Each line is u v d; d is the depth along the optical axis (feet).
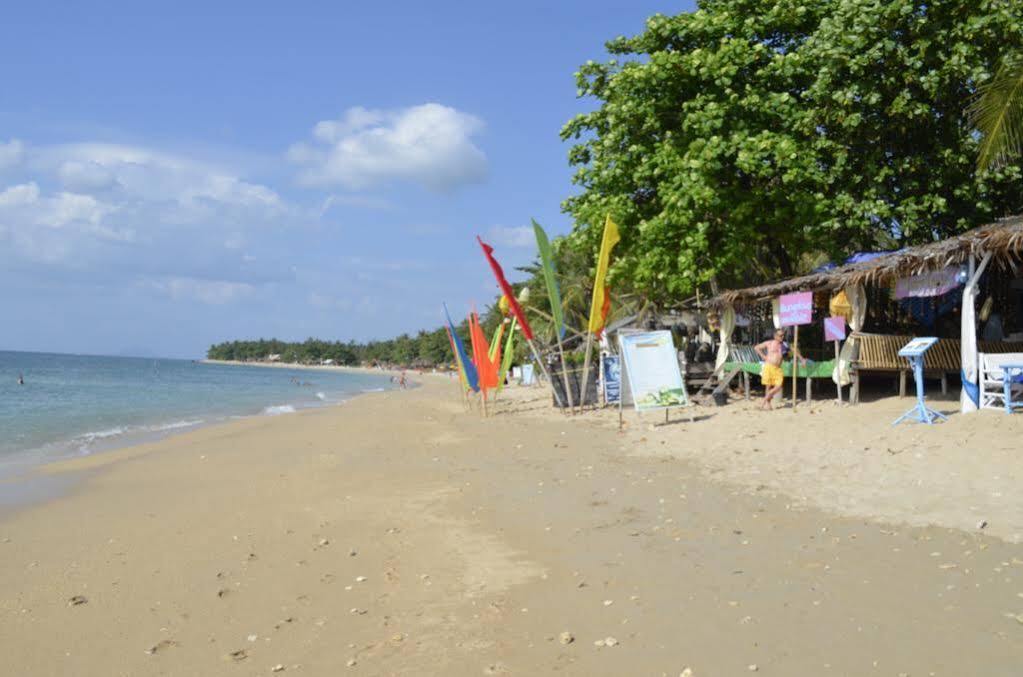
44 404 114.93
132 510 33.17
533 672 14.71
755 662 14.40
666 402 50.39
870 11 52.85
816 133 59.77
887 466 29.60
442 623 17.70
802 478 29.99
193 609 19.72
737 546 21.89
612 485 32.24
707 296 78.59
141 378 260.21
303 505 32.55
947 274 41.19
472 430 63.00
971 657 14.01
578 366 80.33
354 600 19.79
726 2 66.18
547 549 23.20
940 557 19.58
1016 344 48.80
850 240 65.62
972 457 28.60
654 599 18.11
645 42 67.72
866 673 13.67
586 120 70.85
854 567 19.31
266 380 295.89
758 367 56.18
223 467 45.80
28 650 17.33
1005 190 57.82
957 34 52.37
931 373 48.75
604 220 67.05
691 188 59.06
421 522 28.17
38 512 33.27
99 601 20.58
